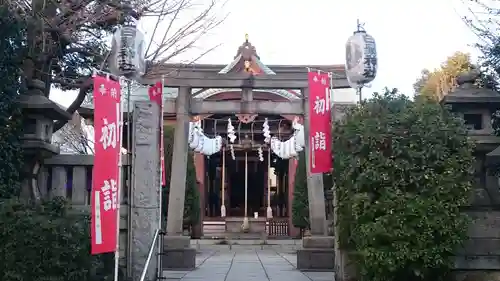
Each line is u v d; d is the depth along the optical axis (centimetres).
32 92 901
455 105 917
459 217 757
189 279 1073
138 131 922
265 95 2408
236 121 2812
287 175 3341
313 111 987
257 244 2464
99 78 717
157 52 1301
